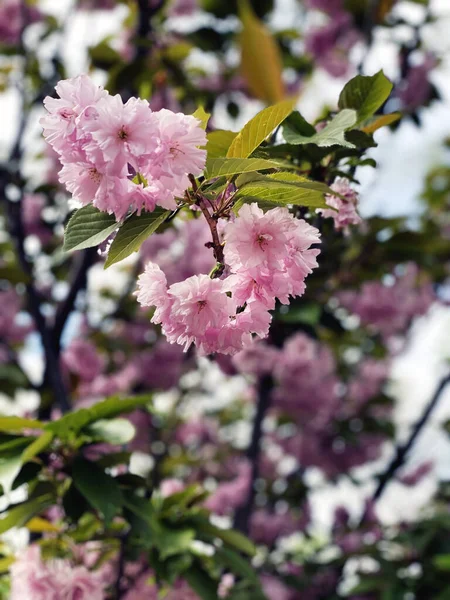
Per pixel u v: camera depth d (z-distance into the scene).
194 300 1.38
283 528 5.66
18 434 2.27
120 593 2.54
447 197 6.76
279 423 5.79
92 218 1.40
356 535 4.96
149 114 1.26
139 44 4.31
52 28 5.20
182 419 6.10
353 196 1.73
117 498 2.12
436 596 3.95
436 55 4.66
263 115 1.43
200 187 1.39
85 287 4.14
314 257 1.42
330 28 5.39
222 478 6.16
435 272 5.46
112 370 5.54
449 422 5.75
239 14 5.25
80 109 1.27
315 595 4.79
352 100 1.97
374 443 5.78
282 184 1.35
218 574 3.02
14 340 5.32
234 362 4.50
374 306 4.82
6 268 3.91
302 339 4.64
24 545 2.62
